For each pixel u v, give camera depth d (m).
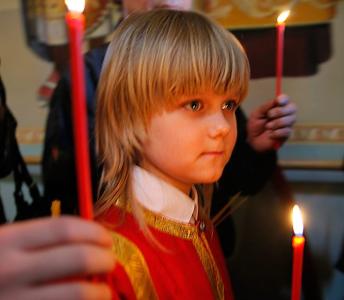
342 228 1.12
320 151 1.10
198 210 0.55
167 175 0.48
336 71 1.06
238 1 1.07
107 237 0.22
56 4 1.17
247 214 1.17
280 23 0.65
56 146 0.86
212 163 0.45
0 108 0.72
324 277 1.15
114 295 0.39
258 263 1.19
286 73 1.08
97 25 1.11
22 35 1.22
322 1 1.04
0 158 0.73
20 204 0.77
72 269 0.20
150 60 0.43
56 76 1.21
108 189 0.48
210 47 0.43
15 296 0.20
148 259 0.43
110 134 0.48
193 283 0.47
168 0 0.68
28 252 0.20
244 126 0.81
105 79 0.47
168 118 0.44
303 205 1.14
